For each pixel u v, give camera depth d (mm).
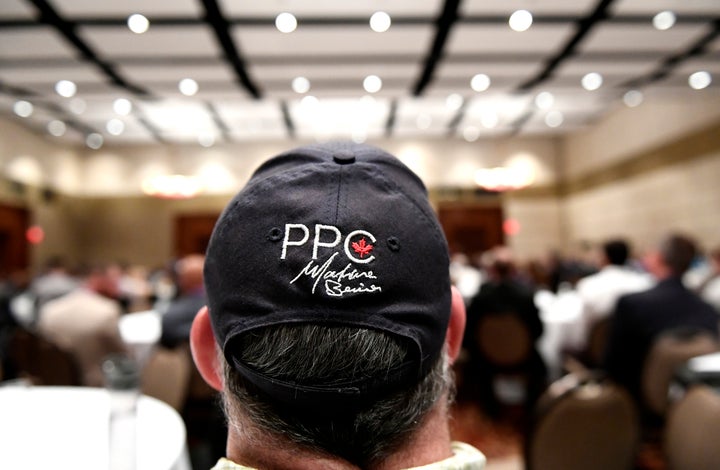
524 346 3293
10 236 8633
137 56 5684
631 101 7684
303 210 415
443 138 10617
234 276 408
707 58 5930
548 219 10766
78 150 10711
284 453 392
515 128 9875
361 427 391
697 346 2086
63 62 5820
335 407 387
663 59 5969
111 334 2818
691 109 7035
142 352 3416
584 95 7453
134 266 10562
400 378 396
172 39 5258
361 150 474
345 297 388
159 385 2018
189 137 9961
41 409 1208
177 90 6926
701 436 1317
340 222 410
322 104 7867
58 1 4465
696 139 6910
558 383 1435
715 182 6523
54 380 2508
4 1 4438
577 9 4719
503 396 3625
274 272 397
